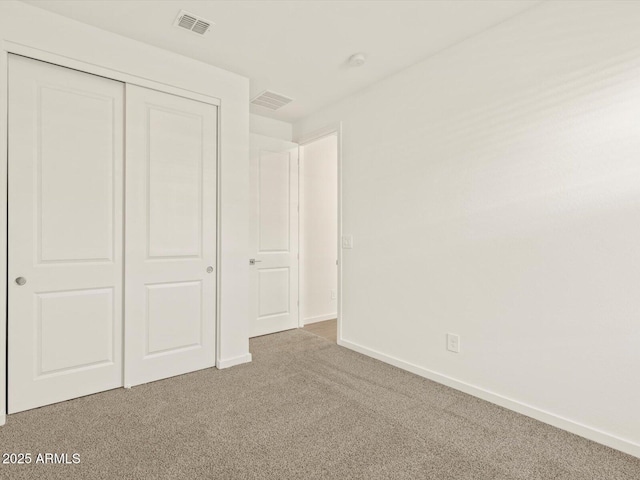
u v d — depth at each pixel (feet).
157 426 6.12
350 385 7.92
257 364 9.23
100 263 7.41
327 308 14.40
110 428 6.05
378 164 9.62
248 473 4.94
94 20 6.90
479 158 7.30
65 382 7.04
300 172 13.15
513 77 6.75
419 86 8.53
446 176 7.94
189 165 8.51
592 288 5.77
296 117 12.54
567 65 6.03
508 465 5.15
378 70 8.98
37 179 6.68
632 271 5.39
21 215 6.52
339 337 10.91
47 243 6.80
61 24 6.74
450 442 5.72
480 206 7.29
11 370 6.46
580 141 5.88
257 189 11.90
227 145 8.98
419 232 8.54
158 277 8.09
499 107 6.98
